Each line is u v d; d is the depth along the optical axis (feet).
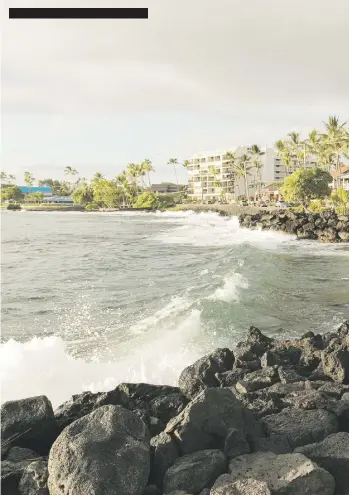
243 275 61.87
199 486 13.20
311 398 19.24
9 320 42.78
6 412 16.90
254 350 29.27
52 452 13.30
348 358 24.57
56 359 29.27
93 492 12.05
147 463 13.23
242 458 13.99
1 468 14.35
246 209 250.78
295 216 148.66
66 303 50.31
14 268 80.94
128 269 78.18
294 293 52.08
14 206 533.14
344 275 66.28
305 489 12.48
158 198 422.41
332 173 286.66
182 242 131.13
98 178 529.04
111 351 32.01
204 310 41.88
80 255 102.17
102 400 20.01
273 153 444.55
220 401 15.78
